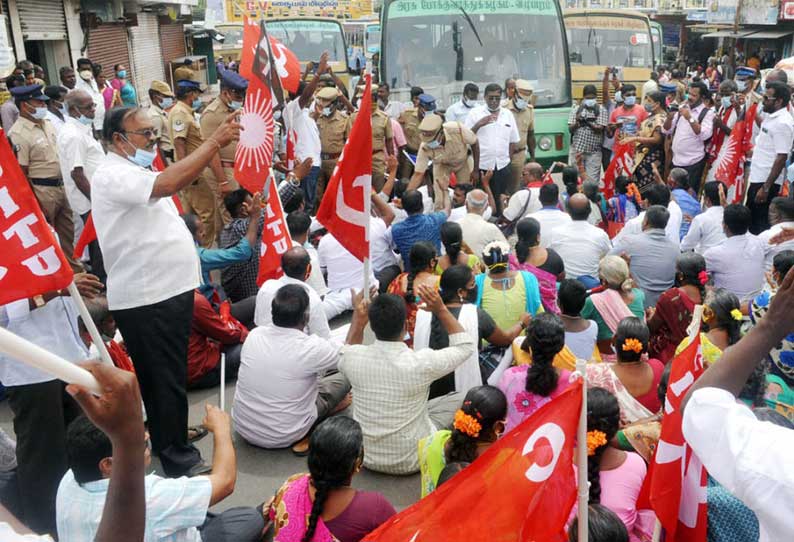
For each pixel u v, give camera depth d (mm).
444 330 4523
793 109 8898
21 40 12781
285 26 18359
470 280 4629
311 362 4410
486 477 2057
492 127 9258
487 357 4805
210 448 4625
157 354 3965
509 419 3883
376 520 2938
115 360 4348
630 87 11117
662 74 18391
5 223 2625
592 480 3070
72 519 2504
